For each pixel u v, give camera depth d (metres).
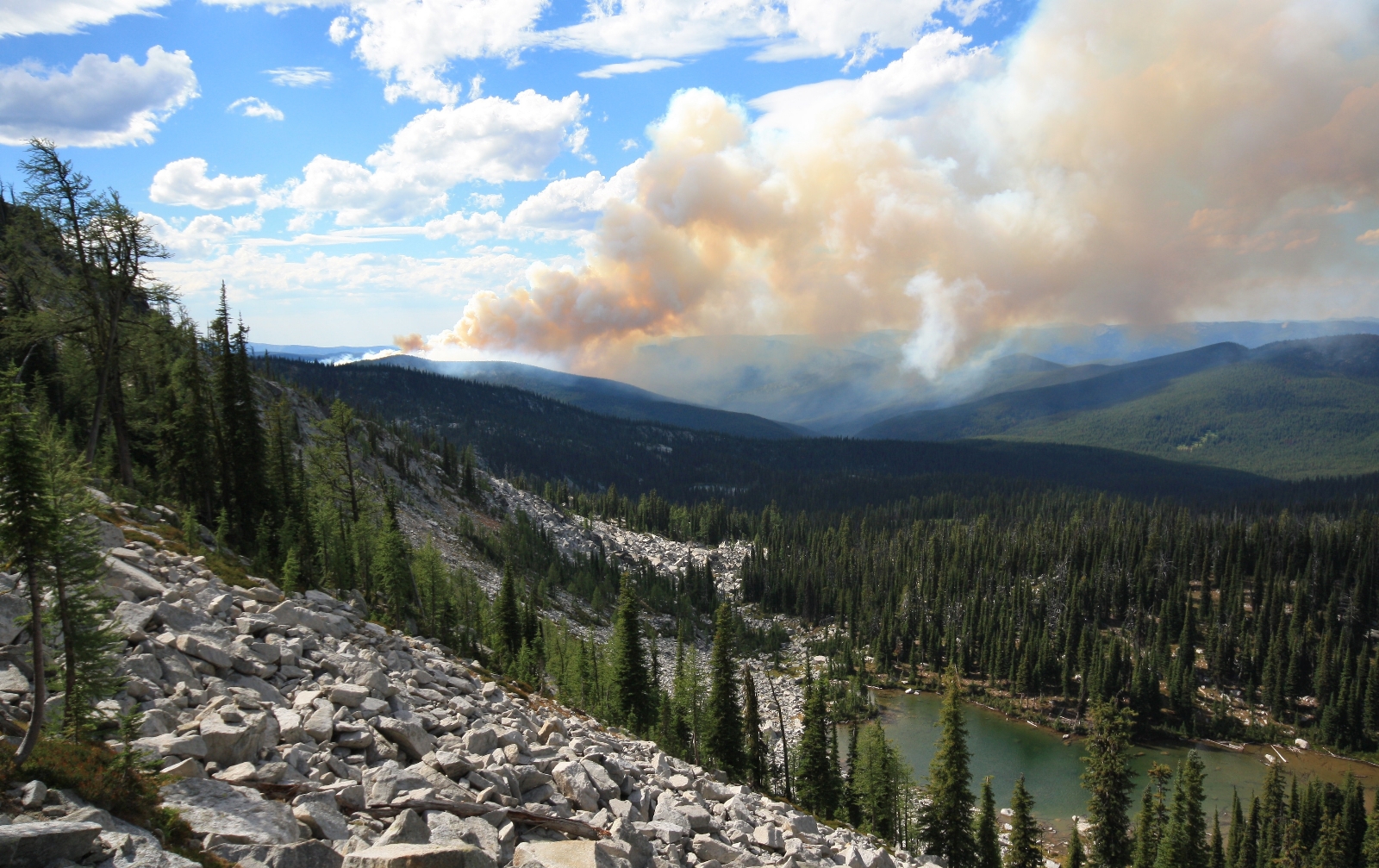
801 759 66.00
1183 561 179.50
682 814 25.27
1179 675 128.38
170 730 18.05
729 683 65.50
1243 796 100.75
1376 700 117.56
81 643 16.22
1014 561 197.50
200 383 55.81
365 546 64.44
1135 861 54.97
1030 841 53.34
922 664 157.50
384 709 23.33
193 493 55.59
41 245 41.19
